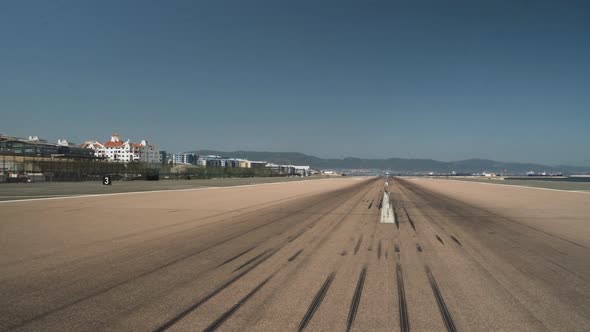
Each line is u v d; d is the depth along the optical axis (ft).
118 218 42.93
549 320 13.92
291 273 20.17
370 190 120.78
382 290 17.33
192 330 12.82
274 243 28.81
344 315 14.28
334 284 18.22
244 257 23.95
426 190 119.34
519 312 14.67
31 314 14.12
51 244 27.73
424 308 15.06
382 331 12.86
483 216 47.96
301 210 54.34
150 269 20.76
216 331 12.74
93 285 17.71
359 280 18.90
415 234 33.47
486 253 25.54
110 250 25.77
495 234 33.71
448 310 14.87
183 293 16.65
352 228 36.94
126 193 84.17
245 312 14.48
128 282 18.22
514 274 20.16
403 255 24.84
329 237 31.63
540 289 17.57
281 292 16.93
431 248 27.25
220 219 43.34
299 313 14.43
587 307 15.24
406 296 16.52
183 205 59.57
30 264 21.66
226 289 17.29
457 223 41.16
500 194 93.97
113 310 14.56
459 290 17.38
